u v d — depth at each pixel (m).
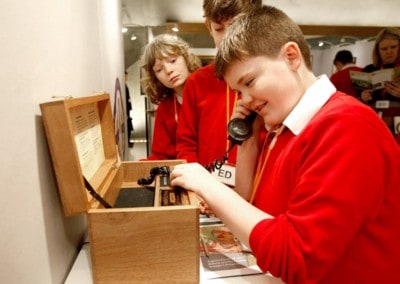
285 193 0.64
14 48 0.47
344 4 3.53
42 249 0.58
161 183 0.82
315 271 0.50
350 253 0.55
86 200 0.59
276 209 0.66
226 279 0.65
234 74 0.62
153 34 4.19
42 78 0.59
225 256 0.72
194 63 1.60
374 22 4.03
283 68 0.60
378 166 0.49
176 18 3.96
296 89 0.62
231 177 1.08
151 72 1.61
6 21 0.45
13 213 0.47
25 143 0.51
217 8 1.02
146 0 3.40
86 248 0.79
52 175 0.63
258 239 0.54
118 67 2.12
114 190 0.79
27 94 0.52
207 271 0.67
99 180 0.73
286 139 0.68
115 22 1.97
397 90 2.36
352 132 0.49
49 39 0.63
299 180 0.55
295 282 0.52
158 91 1.63
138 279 0.63
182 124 1.35
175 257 0.62
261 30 0.59
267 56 0.59
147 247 0.61
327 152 0.50
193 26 3.86
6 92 0.45
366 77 2.45
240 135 0.87
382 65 2.43
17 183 0.48
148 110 3.89
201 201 0.81
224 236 0.80
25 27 0.51
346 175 0.47
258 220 0.56
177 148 1.36
